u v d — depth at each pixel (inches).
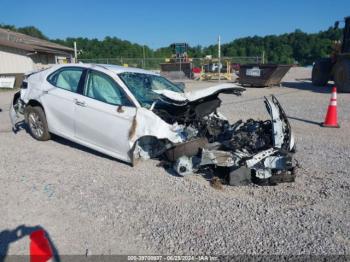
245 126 198.2
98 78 214.4
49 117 240.7
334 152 241.0
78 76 226.8
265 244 127.3
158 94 199.3
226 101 516.7
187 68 1210.6
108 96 205.9
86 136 216.5
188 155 186.7
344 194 170.9
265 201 162.4
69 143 251.9
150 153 196.2
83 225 137.9
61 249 122.0
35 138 261.0
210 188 176.1
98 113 205.2
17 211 147.7
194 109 195.3
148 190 172.1
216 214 149.0
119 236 131.0
